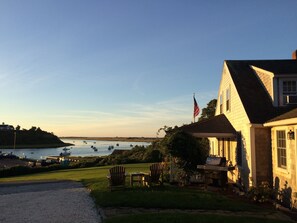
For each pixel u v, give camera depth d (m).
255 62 19.97
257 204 12.43
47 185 18.11
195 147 16.88
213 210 11.03
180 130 17.25
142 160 36.06
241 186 16.14
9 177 29.45
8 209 11.51
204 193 13.84
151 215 9.98
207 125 18.59
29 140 198.75
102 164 36.47
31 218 10.12
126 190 14.48
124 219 9.48
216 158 16.62
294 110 13.77
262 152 14.68
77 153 123.12
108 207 11.52
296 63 18.72
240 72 19.06
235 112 17.70
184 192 13.87
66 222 9.59
